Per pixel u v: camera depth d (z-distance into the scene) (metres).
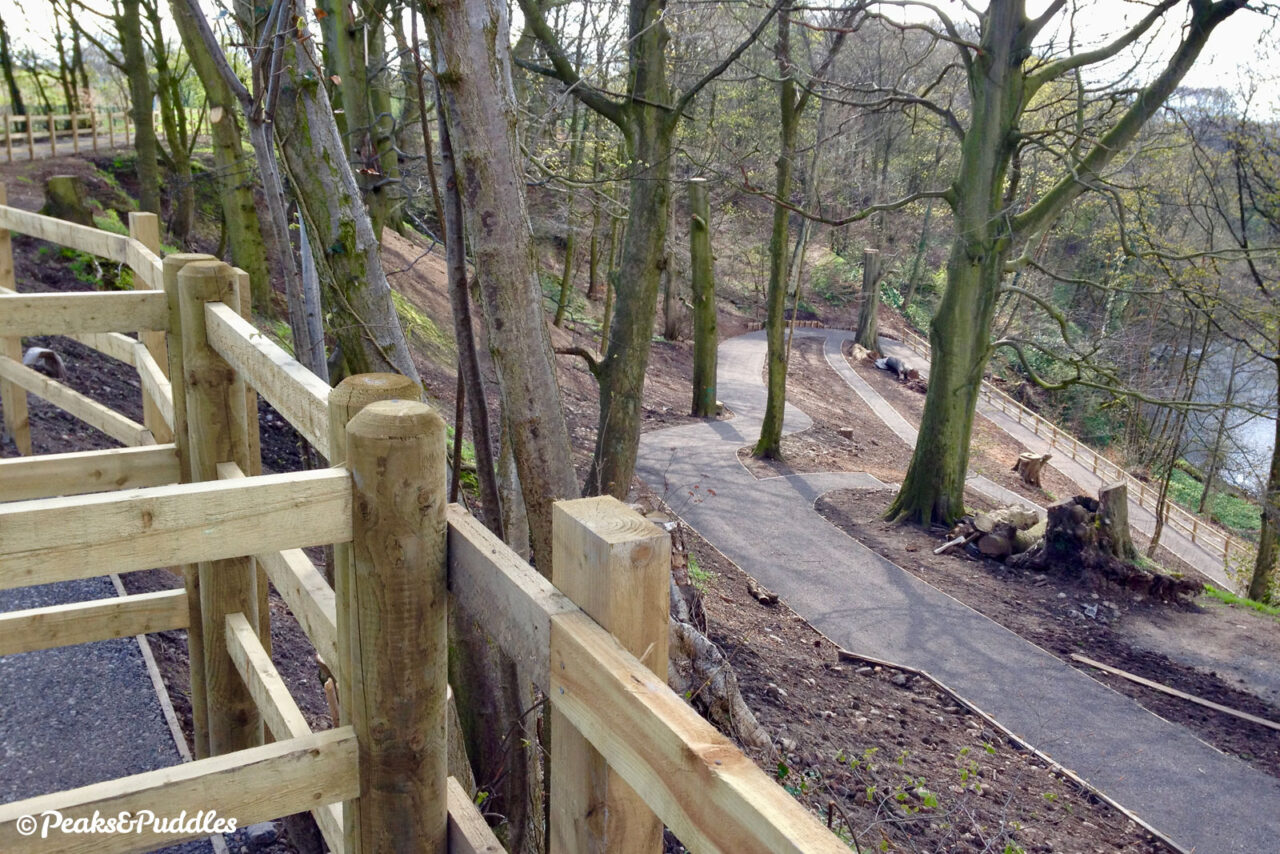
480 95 2.59
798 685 8.38
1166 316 23.17
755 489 16.56
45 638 2.87
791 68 12.86
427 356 15.70
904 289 46.53
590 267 31.39
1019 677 10.03
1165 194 19.05
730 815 0.89
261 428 9.28
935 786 7.05
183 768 1.56
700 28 13.73
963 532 14.44
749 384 28.20
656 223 10.20
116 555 1.38
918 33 20.94
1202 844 7.19
